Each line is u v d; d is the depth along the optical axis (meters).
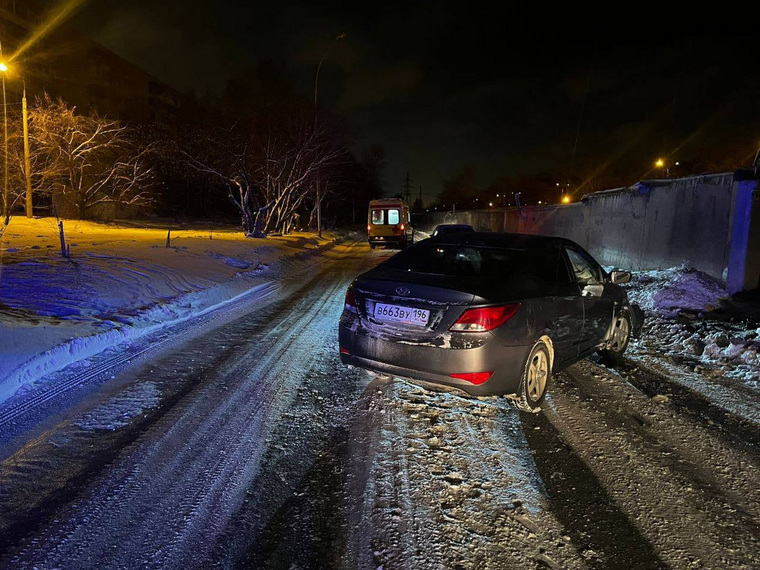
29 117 24.78
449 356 3.65
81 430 3.56
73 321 5.98
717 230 10.05
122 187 31.91
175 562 2.26
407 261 4.65
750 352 5.57
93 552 2.30
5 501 2.66
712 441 3.68
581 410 4.20
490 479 3.07
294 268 15.58
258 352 5.73
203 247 15.09
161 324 6.95
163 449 3.31
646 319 7.68
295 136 26.50
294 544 2.41
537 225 21.08
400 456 3.31
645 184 12.70
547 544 2.48
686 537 2.56
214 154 24.50
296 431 3.65
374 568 2.26
